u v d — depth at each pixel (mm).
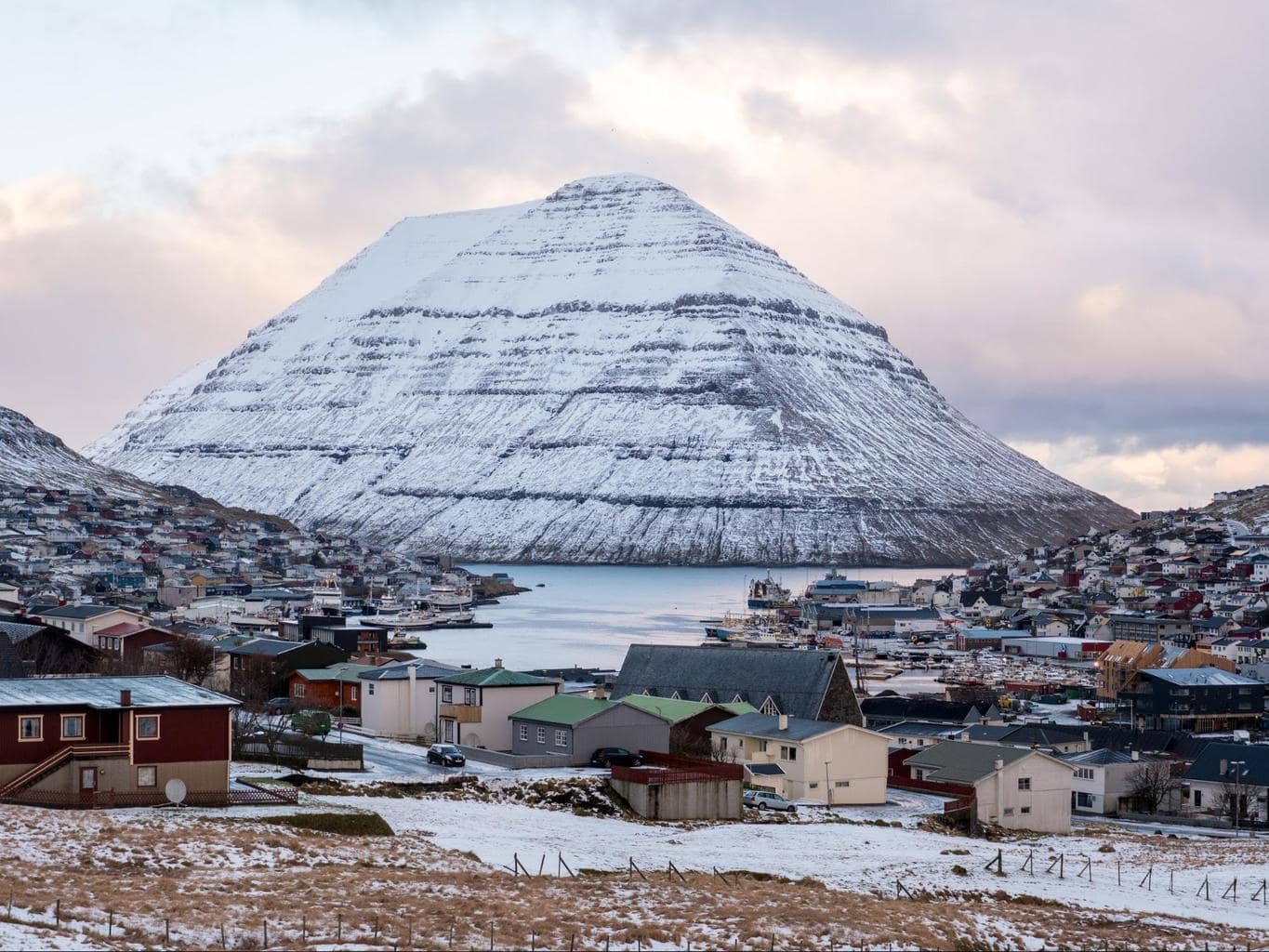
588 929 75688
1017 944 82812
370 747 150125
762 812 133000
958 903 96562
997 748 154500
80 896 74562
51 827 90312
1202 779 178250
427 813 113750
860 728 148250
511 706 159000
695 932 76750
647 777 126188
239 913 74000
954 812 142250
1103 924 92188
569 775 134875
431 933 72625
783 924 79812
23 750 101375
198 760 103688
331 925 72938
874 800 148250
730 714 158625
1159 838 146625
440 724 162375
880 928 81250
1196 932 92062
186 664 175000
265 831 95000
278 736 136375
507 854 99125
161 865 83875
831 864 106938
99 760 101000
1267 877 117625
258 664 183875
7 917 69250
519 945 71812
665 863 101375
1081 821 165125
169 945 67688
